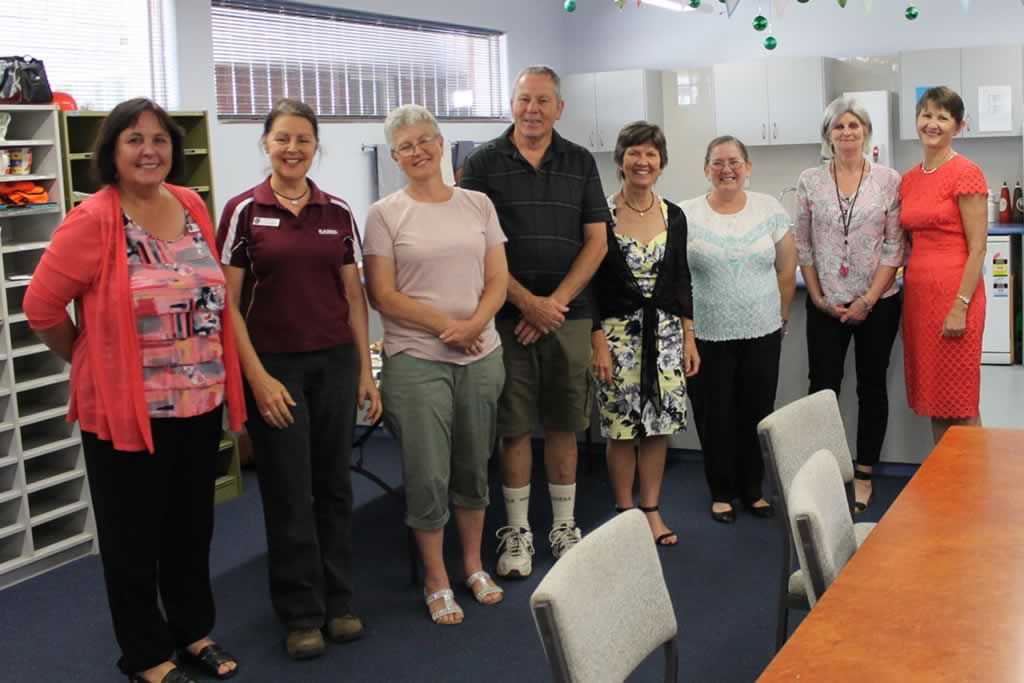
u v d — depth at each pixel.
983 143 8.02
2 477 4.03
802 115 8.23
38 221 4.20
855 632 1.60
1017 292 7.63
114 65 5.68
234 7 6.50
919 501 2.25
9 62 4.08
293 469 3.20
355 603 3.73
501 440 3.88
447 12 8.05
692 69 9.09
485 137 8.64
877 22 8.40
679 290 4.06
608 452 4.27
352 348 3.28
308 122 3.11
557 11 9.53
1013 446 2.67
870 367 4.53
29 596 3.90
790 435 2.67
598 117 8.99
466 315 3.39
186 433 2.89
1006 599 1.70
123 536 2.87
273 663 3.29
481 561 4.05
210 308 2.86
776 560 3.99
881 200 4.37
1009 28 7.98
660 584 1.93
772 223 4.33
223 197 6.37
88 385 2.77
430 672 3.19
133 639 2.97
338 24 7.25
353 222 3.30
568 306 3.74
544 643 1.60
